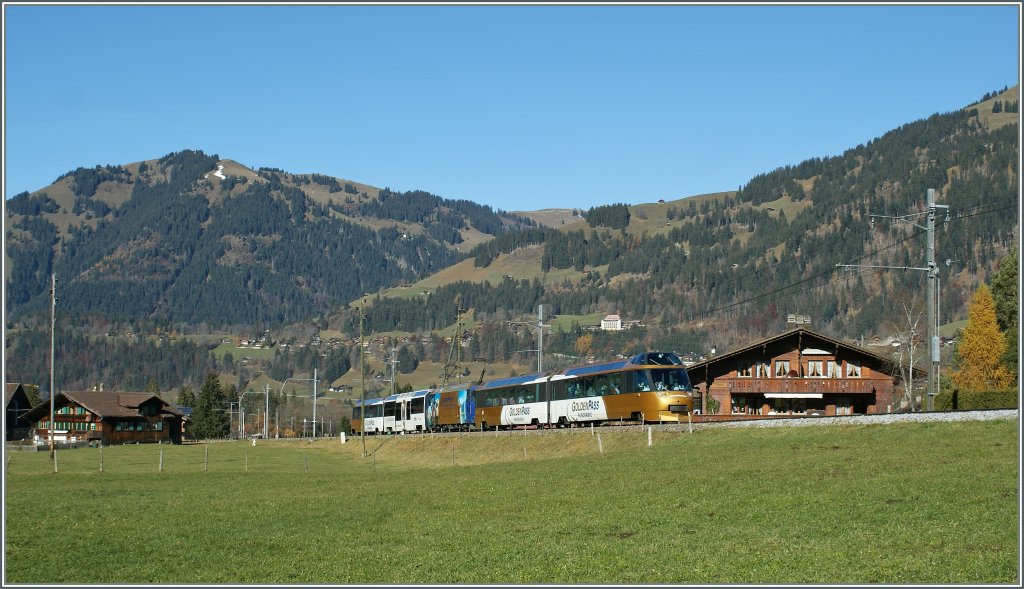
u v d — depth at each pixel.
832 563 23.86
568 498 37.09
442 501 39.16
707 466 42.25
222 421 186.50
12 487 52.84
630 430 59.41
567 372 74.31
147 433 134.38
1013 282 93.88
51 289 76.56
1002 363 87.31
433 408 99.81
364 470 68.06
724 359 82.25
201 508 41.00
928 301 50.12
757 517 30.00
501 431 77.19
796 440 46.19
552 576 24.55
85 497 46.66
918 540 25.38
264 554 29.52
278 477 58.00
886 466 36.56
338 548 29.91
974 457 36.09
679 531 29.03
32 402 148.25
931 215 50.62
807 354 83.00
